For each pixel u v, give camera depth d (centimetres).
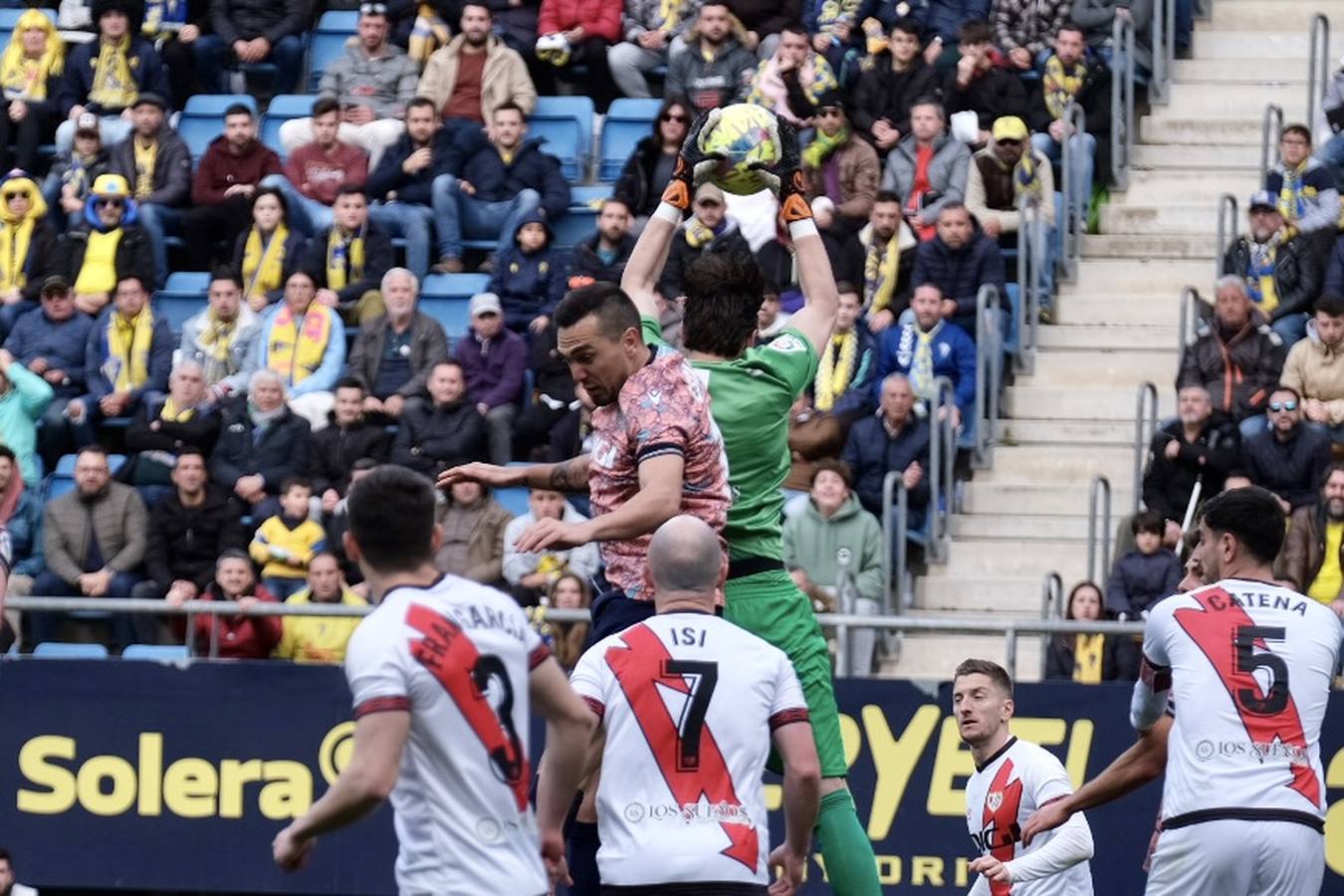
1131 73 3791
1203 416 3155
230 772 2752
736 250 1748
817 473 3102
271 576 3278
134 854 2758
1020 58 3881
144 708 2769
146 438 3522
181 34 4338
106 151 4056
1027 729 2630
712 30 3956
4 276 3869
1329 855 2594
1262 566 1927
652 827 1555
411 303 3612
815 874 2652
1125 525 3014
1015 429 3469
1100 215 3791
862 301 3528
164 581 3319
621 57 4141
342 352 3662
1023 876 1995
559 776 1528
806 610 1720
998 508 3350
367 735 1410
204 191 4016
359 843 2738
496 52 4069
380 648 1430
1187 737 1886
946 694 2661
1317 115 3759
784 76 3850
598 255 3669
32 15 4322
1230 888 1866
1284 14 4047
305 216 3916
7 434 3581
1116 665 2700
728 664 1577
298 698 2752
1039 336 3606
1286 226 3475
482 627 1467
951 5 4003
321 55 4416
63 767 2772
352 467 3406
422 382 3528
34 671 2784
